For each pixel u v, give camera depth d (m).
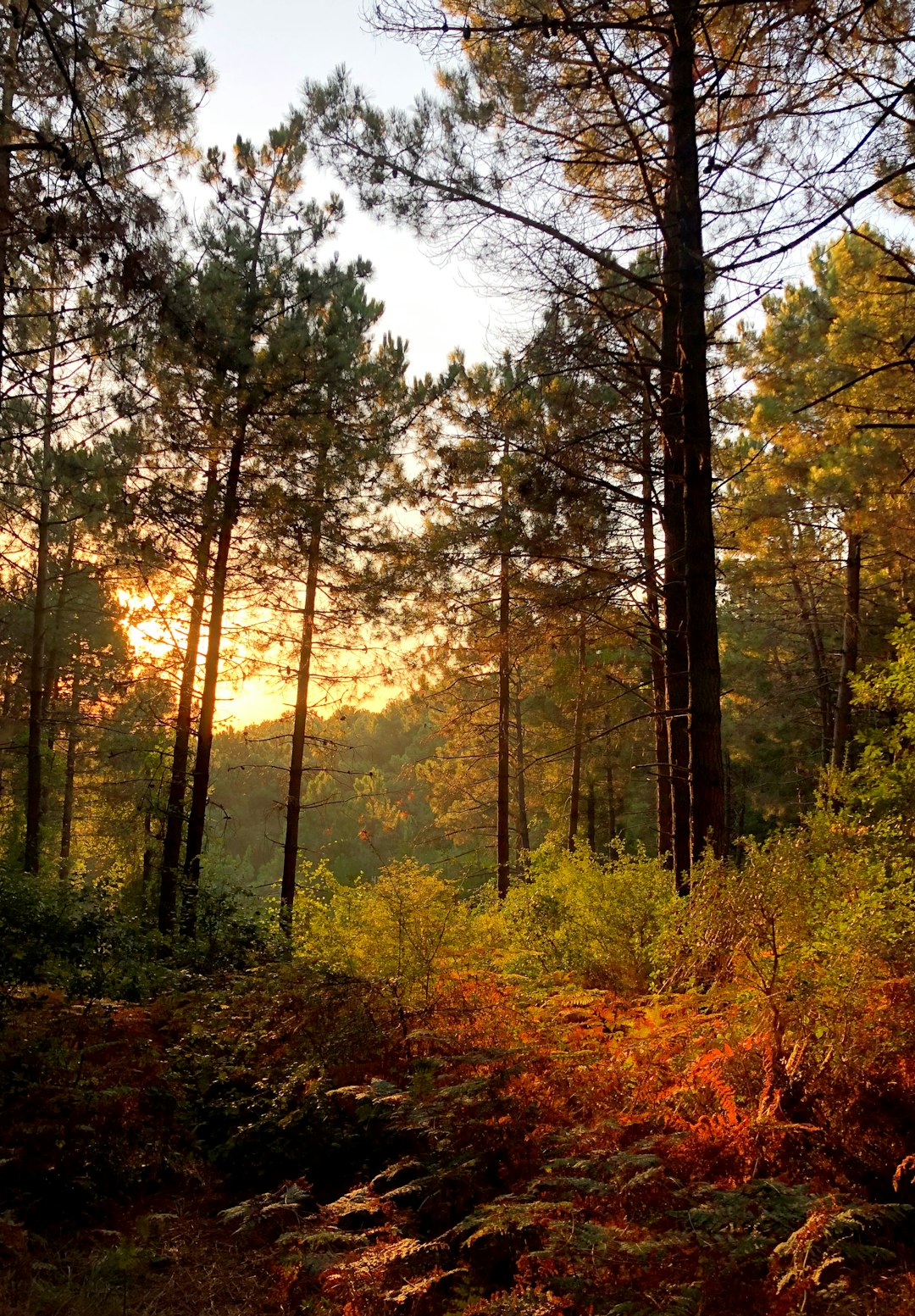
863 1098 4.04
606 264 7.96
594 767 27.05
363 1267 3.65
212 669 14.32
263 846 53.09
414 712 20.95
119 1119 5.25
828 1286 3.14
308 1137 5.15
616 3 6.59
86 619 23.89
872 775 7.92
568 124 8.10
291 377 13.38
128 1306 3.88
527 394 10.78
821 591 21.98
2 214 7.62
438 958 6.73
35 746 18.98
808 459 14.04
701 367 8.05
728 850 7.77
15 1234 4.14
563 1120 4.69
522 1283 3.53
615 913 8.16
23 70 7.52
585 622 11.17
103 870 27.28
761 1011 4.52
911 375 11.26
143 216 7.98
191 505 13.53
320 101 8.46
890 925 4.61
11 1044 5.71
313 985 6.21
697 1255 3.41
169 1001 7.11
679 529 9.82
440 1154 4.63
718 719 7.96
